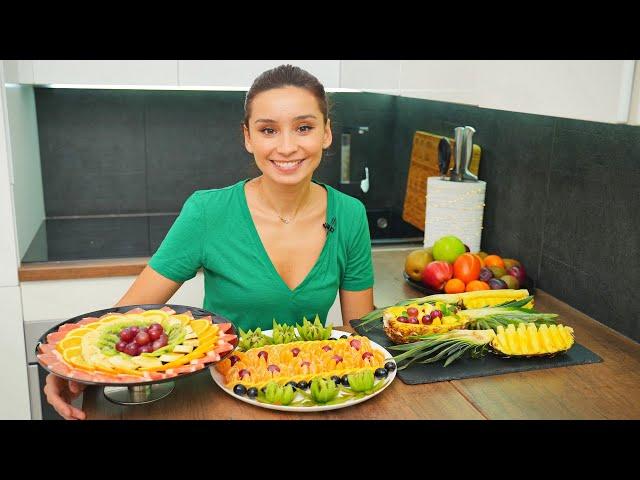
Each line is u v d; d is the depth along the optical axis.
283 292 1.58
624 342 1.65
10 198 2.07
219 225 1.58
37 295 2.17
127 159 2.83
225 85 2.38
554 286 1.99
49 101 2.70
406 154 2.91
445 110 2.56
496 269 1.96
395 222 2.91
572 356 1.52
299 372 1.30
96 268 2.19
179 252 1.58
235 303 1.60
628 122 1.07
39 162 2.72
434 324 1.50
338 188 3.07
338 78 2.45
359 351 1.38
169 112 2.82
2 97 2.01
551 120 1.95
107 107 2.76
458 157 2.26
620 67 1.07
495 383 1.38
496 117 2.24
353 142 3.01
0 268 2.12
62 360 1.19
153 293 1.59
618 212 1.70
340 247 1.66
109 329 1.30
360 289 1.76
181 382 1.34
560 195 1.93
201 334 1.31
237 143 2.91
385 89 2.03
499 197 2.25
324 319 1.68
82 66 2.27
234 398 1.28
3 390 2.22
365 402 1.29
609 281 1.75
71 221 2.77
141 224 2.74
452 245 2.01
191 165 2.90
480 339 1.45
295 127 1.44
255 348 1.37
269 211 1.58
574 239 1.88
